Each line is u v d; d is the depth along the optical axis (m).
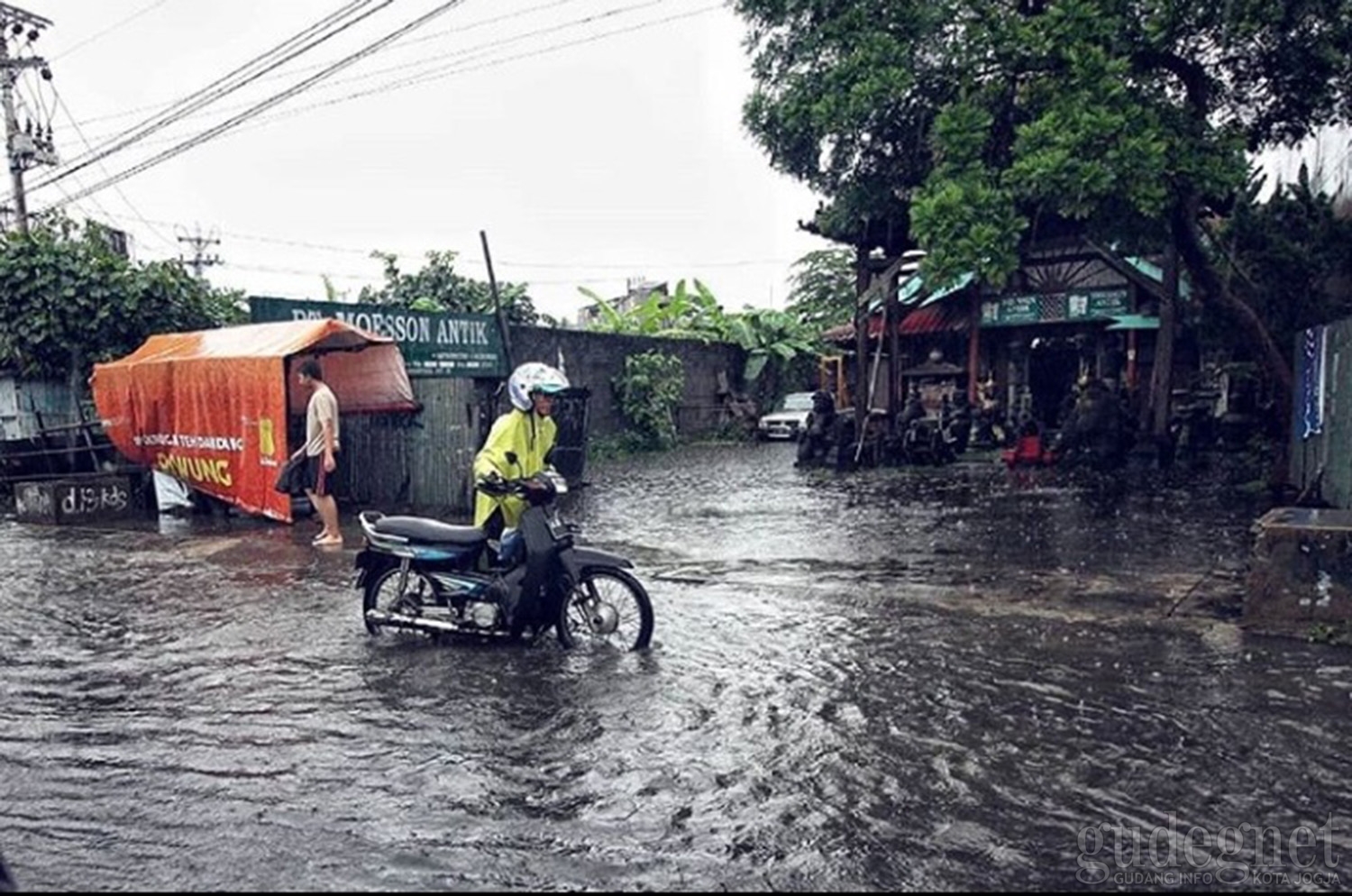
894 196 15.15
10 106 21.05
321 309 14.30
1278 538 6.28
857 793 4.02
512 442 6.27
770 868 3.43
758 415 30.92
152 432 12.98
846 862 3.47
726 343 30.86
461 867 3.46
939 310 24.05
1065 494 13.65
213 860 3.53
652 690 5.34
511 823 3.80
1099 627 6.47
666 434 26.27
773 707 5.05
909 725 4.77
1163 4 10.57
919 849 3.55
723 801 3.96
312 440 10.19
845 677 5.53
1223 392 19.84
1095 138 10.29
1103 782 4.08
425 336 15.70
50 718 5.11
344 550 9.98
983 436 21.91
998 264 10.97
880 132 13.97
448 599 6.29
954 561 8.92
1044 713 4.89
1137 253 13.91
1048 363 24.23
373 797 4.05
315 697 5.36
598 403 25.12
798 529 11.11
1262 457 15.40
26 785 4.24
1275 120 12.73
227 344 12.56
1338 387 10.26
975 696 5.17
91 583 8.55
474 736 4.72
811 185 15.60
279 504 11.67
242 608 7.52
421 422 12.98
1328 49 11.51
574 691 5.35
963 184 11.40
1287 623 6.25
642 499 14.38
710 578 8.38
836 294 43.97
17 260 14.74
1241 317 12.99
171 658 6.19
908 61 12.62
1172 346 17.50
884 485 15.55
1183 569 8.26
